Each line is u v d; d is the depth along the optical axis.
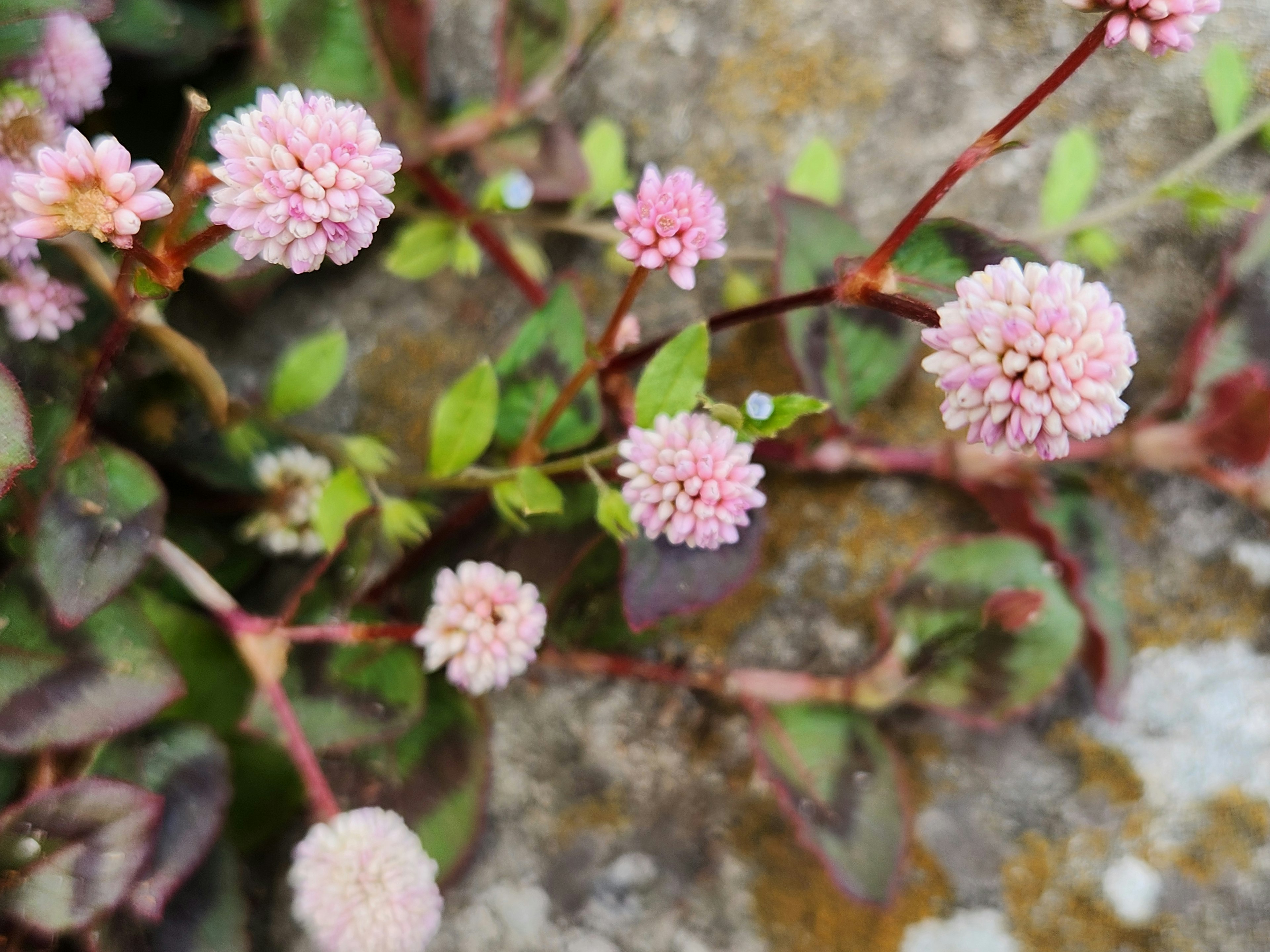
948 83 0.11
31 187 0.07
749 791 0.10
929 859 0.10
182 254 0.08
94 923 0.08
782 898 0.10
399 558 0.10
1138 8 0.08
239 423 0.10
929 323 0.08
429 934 0.08
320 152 0.07
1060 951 0.10
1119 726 0.10
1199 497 0.10
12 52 0.09
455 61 0.11
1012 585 0.10
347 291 0.11
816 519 0.10
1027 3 0.11
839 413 0.10
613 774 0.10
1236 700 0.10
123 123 0.10
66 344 0.09
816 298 0.09
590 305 0.11
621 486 0.09
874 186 0.11
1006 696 0.09
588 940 0.10
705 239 0.08
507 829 0.10
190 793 0.09
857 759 0.10
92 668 0.09
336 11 0.10
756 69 0.11
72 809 0.08
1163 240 0.10
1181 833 0.10
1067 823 0.10
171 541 0.10
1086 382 0.08
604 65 0.11
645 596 0.09
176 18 0.10
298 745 0.09
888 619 0.10
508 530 0.10
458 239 0.10
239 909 0.09
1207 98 0.11
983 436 0.08
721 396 0.10
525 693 0.10
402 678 0.09
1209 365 0.10
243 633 0.09
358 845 0.08
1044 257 0.09
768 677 0.10
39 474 0.09
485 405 0.09
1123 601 0.10
